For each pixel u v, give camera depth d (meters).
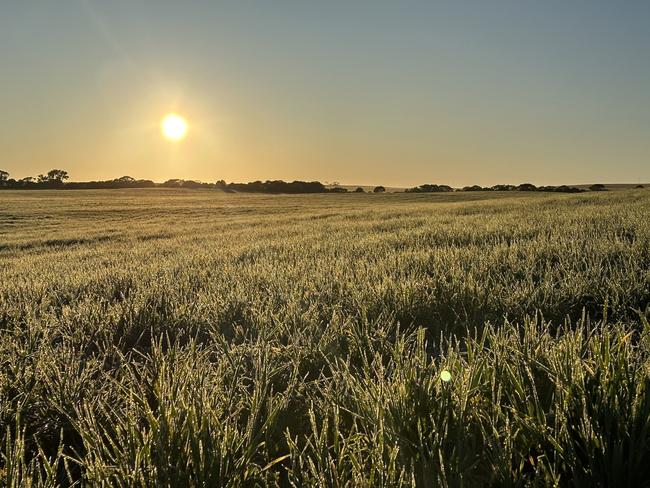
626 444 1.73
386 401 2.01
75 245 19.75
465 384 2.05
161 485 1.66
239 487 1.70
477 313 3.84
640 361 2.23
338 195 105.00
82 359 3.40
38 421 2.44
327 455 1.73
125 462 1.75
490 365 2.34
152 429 1.86
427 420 1.93
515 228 10.69
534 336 2.63
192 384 2.27
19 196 98.00
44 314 4.40
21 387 2.69
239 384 2.54
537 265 5.95
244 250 10.62
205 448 1.78
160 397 2.05
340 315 3.89
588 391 1.93
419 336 2.69
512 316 3.81
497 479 1.63
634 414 1.76
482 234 9.90
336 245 9.95
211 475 1.70
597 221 10.72
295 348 3.09
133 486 1.66
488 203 38.41
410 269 5.98
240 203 73.56
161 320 4.25
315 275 5.73
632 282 4.20
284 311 4.18
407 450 1.77
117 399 2.51
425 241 9.78
